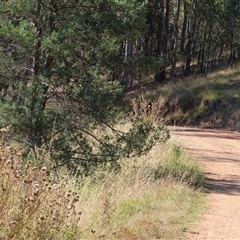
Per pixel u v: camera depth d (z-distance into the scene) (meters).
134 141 13.58
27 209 5.62
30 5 12.95
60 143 12.77
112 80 14.43
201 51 59.41
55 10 13.29
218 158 20.67
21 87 12.93
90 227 7.53
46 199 6.11
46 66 13.26
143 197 10.92
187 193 12.64
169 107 40.53
